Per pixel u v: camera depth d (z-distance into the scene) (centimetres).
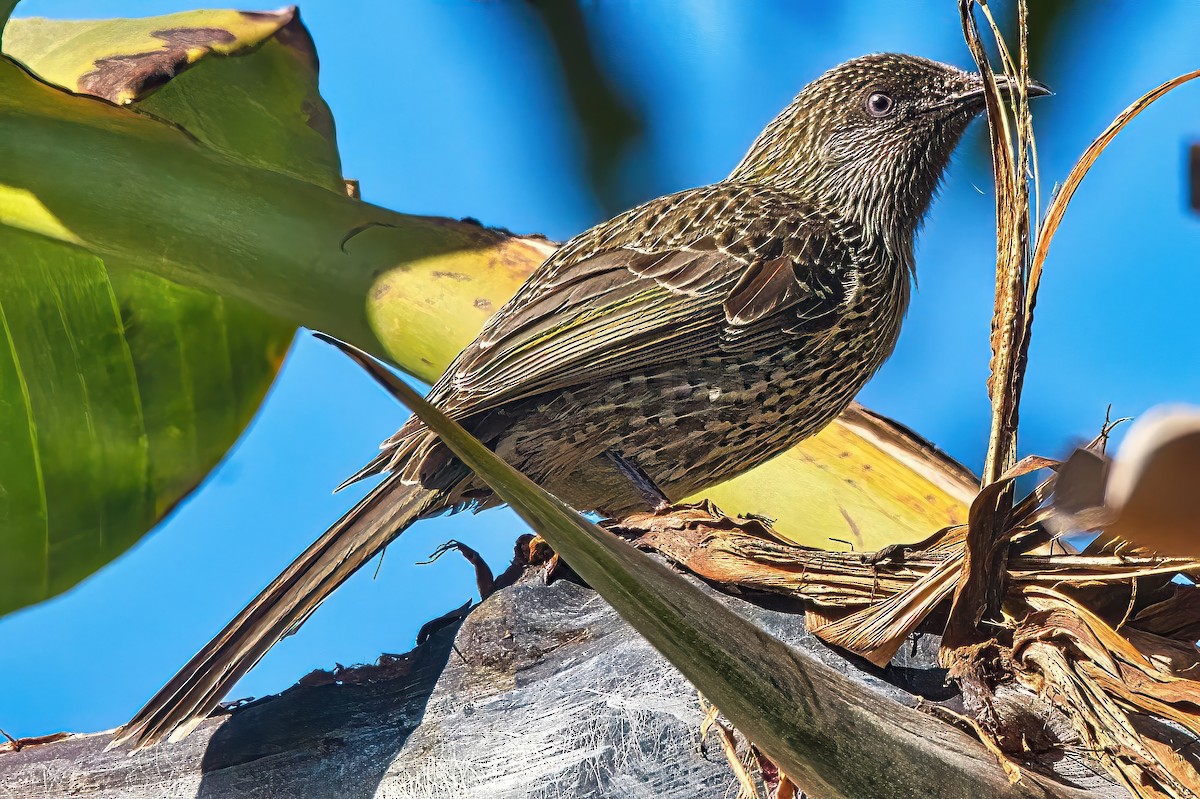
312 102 974
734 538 538
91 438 873
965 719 429
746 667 371
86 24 906
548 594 566
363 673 574
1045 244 453
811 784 379
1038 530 462
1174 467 138
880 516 756
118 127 775
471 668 557
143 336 880
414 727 552
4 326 848
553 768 529
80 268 859
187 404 898
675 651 366
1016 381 457
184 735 578
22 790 579
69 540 870
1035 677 434
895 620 477
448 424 347
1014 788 397
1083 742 421
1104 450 245
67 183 756
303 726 563
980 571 453
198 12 934
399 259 796
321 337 344
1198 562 441
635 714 530
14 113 768
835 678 391
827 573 512
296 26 962
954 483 755
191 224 769
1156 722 418
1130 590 455
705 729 516
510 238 848
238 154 952
